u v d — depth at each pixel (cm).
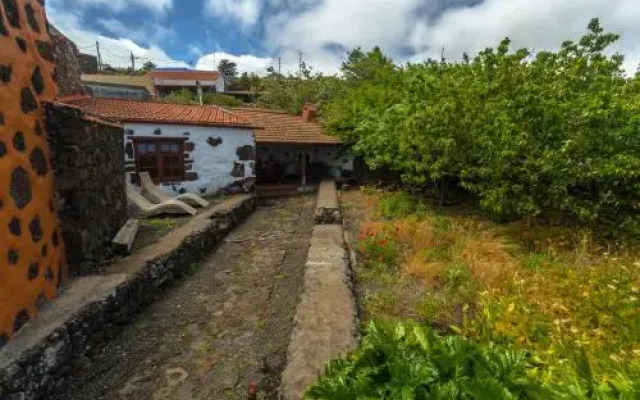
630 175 563
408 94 946
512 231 662
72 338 337
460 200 972
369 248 577
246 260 668
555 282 430
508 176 675
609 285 384
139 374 349
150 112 1048
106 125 559
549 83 657
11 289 311
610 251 551
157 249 562
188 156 1053
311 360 288
